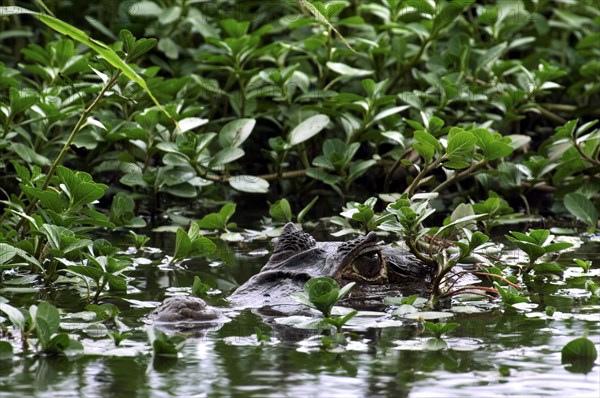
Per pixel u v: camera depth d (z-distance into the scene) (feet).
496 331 25.13
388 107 45.47
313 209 44.75
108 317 26.45
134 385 20.66
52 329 23.30
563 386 20.62
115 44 45.47
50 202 31.01
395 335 24.71
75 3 57.16
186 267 33.47
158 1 55.01
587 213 39.47
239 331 25.17
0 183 44.06
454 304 28.37
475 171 41.06
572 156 42.04
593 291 29.63
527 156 44.65
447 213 43.27
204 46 51.37
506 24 51.62
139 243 36.40
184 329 25.39
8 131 41.32
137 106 46.14
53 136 45.42
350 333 24.85
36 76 50.65
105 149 44.57
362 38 48.96
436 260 30.55
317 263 29.86
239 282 31.22
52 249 28.43
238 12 55.11
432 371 21.65
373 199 32.32
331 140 43.98
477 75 48.39
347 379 21.06
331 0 48.98
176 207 45.03
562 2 58.13
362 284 29.48
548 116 48.39
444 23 46.47
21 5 57.72
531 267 31.73
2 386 20.58
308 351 23.24
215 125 48.44
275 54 48.70
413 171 46.01
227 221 40.98
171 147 40.78
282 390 20.33
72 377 21.22
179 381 20.94
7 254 29.22
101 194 31.45
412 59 47.88
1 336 24.36
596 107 49.03
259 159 50.57
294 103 46.73
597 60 53.47
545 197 46.01
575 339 22.74
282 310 27.27
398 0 48.70
